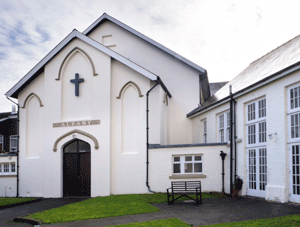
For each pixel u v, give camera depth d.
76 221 10.65
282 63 13.16
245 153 14.74
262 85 13.20
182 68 22.59
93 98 18.36
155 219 10.41
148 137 17.66
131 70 18.22
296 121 11.50
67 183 18.58
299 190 11.23
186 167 16.94
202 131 20.34
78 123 18.45
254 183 14.03
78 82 18.75
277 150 12.30
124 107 18.14
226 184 15.89
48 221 10.73
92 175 17.88
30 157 19.67
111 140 17.94
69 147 18.81
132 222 10.14
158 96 17.98
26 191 19.33
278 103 12.36
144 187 17.22
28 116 20.08
